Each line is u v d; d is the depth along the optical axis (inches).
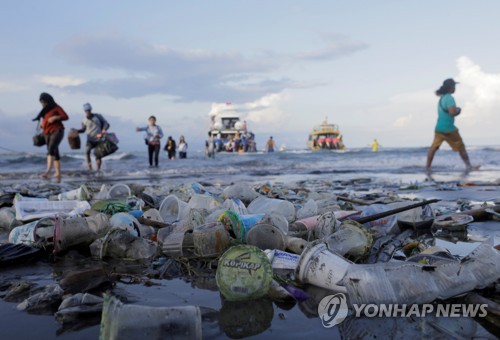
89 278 87.7
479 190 265.6
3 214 153.6
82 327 66.1
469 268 77.3
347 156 969.5
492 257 80.4
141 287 85.4
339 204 175.5
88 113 510.0
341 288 79.0
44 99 417.4
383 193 236.1
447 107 463.2
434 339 61.3
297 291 78.0
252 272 77.7
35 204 150.7
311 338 62.5
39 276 94.0
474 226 145.4
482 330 63.7
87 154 558.6
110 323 56.4
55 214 135.8
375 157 917.2
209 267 97.0
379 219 132.6
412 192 258.7
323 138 2465.6
